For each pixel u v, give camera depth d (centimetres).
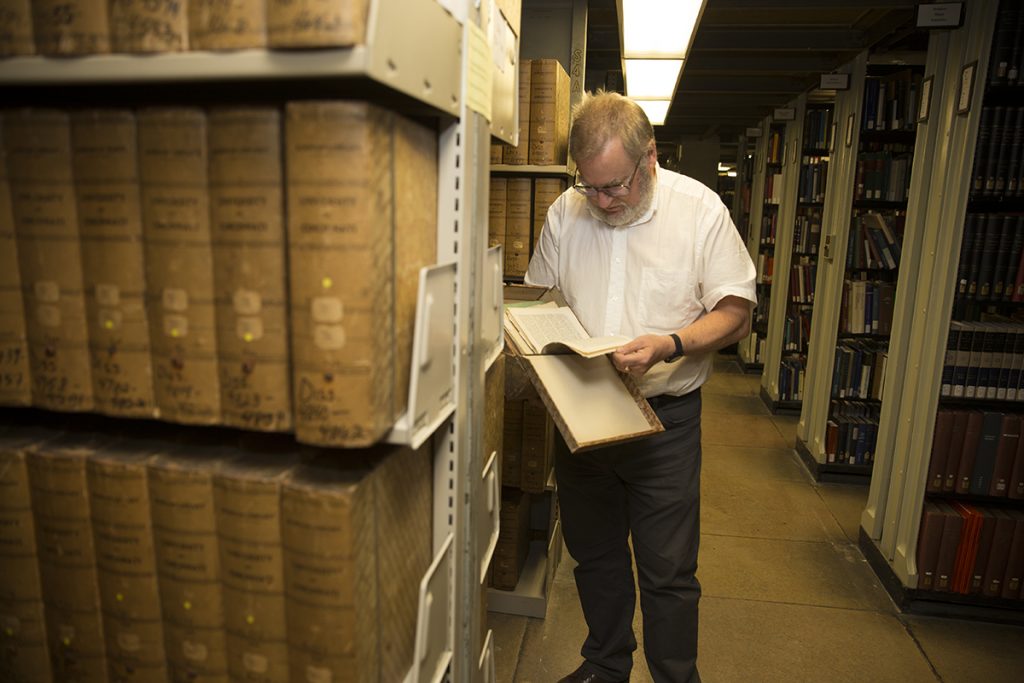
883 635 233
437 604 100
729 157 1203
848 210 353
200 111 71
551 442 256
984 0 211
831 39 344
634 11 228
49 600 87
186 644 84
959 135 228
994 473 239
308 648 78
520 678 205
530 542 272
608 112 144
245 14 65
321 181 66
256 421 75
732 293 157
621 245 166
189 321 75
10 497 85
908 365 261
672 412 168
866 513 290
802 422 411
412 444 79
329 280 68
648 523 172
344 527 74
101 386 79
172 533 81
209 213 73
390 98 85
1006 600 239
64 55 70
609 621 187
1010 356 238
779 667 213
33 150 76
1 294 80
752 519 324
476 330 107
